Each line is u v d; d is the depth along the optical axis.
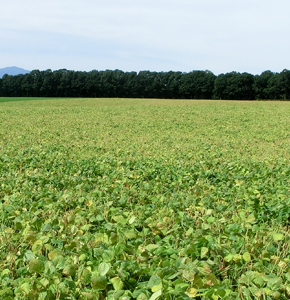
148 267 3.35
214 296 2.76
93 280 2.83
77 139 17.38
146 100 64.88
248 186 7.11
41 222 4.62
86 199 5.89
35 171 8.13
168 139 17.72
